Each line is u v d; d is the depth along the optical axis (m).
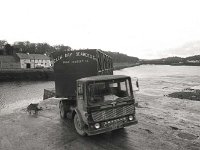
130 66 191.25
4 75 59.47
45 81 58.03
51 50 155.50
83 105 6.70
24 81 57.31
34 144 7.09
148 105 13.24
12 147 6.91
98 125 6.44
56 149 6.57
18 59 87.31
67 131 8.29
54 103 15.26
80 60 9.91
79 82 7.07
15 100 26.28
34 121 10.17
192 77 47.09
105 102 6.60
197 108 11.92
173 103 13.70
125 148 6.32
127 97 7.07
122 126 6.82
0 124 9.80
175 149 6.11
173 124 8.74
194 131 7.74
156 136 7.30
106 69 12.60
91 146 6.62
